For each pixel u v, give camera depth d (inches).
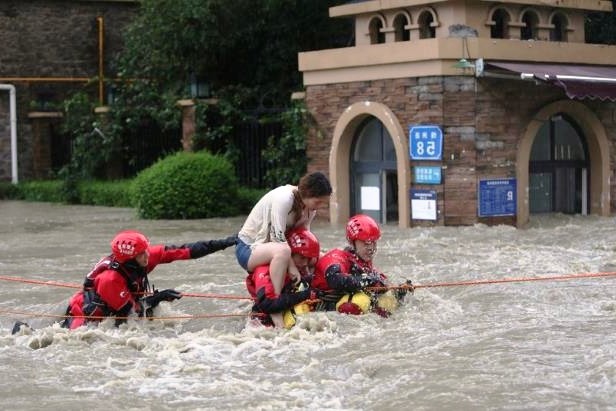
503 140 959.6
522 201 965.2
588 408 363.3
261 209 514.9
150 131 1355.8
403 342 469.1
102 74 1539.1
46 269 741.3
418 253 757.3
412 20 975.0
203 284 644.1
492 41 943.0
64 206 1330.0
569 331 479.2
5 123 1519.4
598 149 1023.6
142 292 527.8
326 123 1047.0
